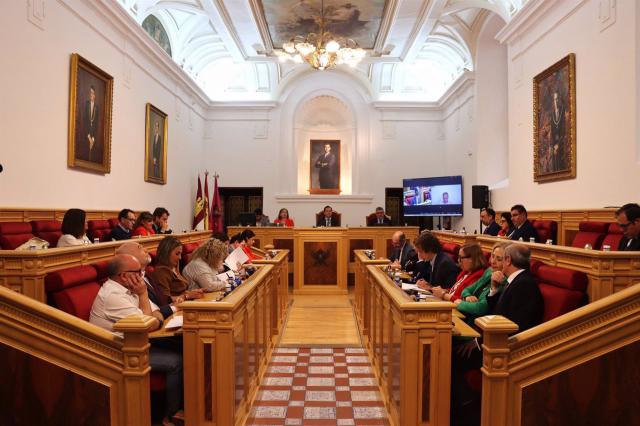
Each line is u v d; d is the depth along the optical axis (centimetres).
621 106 550
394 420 296
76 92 641
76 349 198
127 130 822
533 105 755
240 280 367
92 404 198
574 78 644
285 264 685
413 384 260
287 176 1384
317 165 1427
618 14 553
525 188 806
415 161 1383
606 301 192
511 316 306
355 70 1357
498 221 918
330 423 316
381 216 1057
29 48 545
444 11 923
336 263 841
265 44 1098
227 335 264
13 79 517
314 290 838
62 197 621
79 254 362
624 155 545
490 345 192
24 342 196
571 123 646
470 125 1110
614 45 561
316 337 551
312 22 1004
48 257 320
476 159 1059
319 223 1143
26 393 197
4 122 505
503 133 1052
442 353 261
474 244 412
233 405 269
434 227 1369
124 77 805
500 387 193
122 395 198
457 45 1122
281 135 1384
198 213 1202
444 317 261
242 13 909
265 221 1087
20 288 307
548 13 715
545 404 194
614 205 562
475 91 1065
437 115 1384
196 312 265
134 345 197
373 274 424
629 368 193
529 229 572
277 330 543
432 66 1335
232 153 1380
